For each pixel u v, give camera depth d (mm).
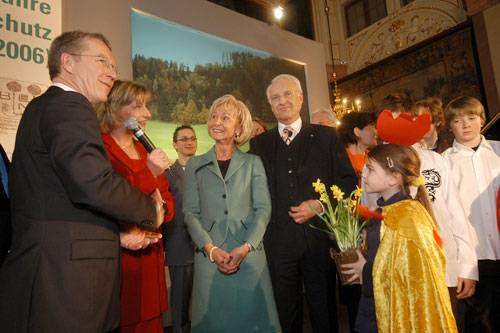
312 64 6926
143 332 1586
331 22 9711
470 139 2350
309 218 2023
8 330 1007
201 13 5371
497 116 2791
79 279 1064
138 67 4730
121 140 1787
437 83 7719
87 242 1107
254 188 2051
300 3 10023
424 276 1319
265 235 2158
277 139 2355
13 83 3051
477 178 2273
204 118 5395
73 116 1108
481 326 2170
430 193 1936
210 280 1845
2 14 3061
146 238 1512
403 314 1326
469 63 7211
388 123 1590
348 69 9453
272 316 1839
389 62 8539
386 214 1485
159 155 1533
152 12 4770
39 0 3273
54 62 1322
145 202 1225
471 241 1898
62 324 1018
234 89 5816
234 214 1945
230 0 7953
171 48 5102
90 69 1323
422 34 8055
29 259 1047
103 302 1121
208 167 2068
